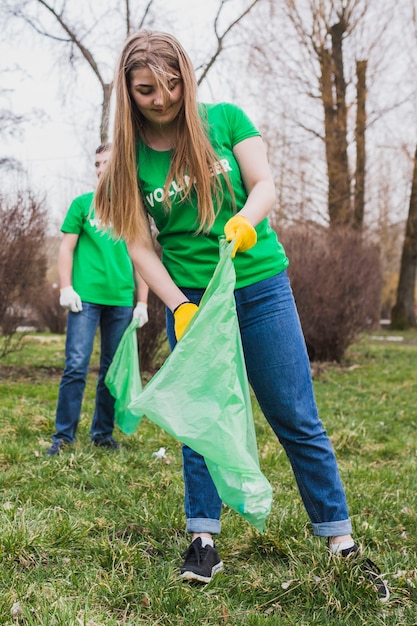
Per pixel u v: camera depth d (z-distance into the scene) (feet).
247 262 7.40
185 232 7.66
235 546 8.62
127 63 6.99
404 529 9.75
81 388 13.99
